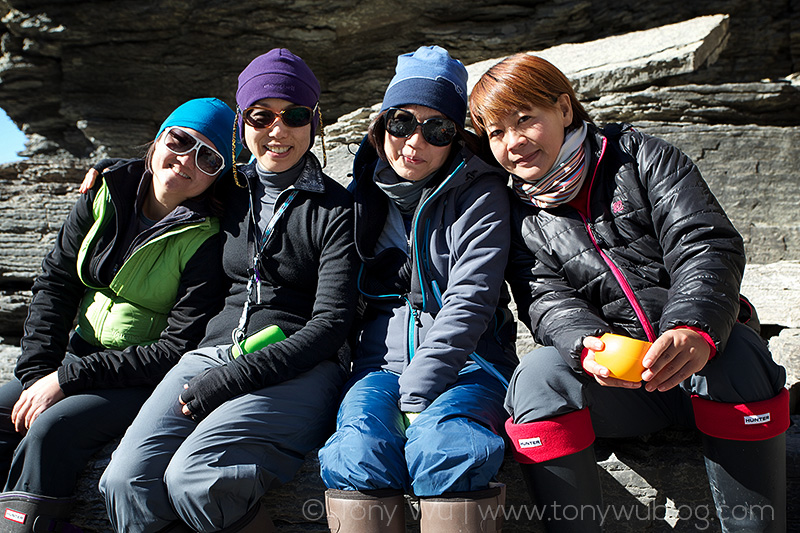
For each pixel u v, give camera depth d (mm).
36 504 2230
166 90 9406
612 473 2387
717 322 1880
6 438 2463
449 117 2391
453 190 2449
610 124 2445
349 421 2076
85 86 9352
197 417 2229
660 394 2260
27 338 2586
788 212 5336
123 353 2465
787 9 8055
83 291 2744
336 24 8875
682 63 5902
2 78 9320
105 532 2398
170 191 2596
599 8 8539
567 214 2322
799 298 3779
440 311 2309
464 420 2025
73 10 8883
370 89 9094
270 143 2500
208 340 2475
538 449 2033
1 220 6371
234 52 9164
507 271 2482
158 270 2582
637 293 2170
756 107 5996
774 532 1975
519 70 2240
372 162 2633
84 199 2686
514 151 2273
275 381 2250
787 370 3252
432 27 8930
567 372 2059
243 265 2531
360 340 2561
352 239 2471
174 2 8742
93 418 2357
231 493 2064
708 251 2025
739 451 1974
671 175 2178
